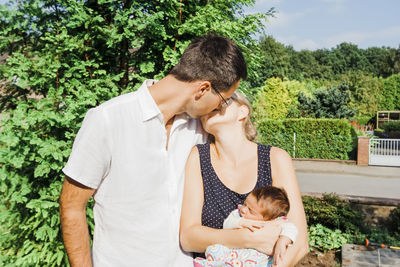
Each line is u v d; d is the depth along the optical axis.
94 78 3.85
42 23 3.64
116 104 1.45
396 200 6.54
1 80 3.79
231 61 1.49
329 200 6.14
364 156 13.43
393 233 6.07
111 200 1.48
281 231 1.53
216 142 1.78
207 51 1.47
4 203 3.81
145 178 1.49
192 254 1.74
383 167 13.17
